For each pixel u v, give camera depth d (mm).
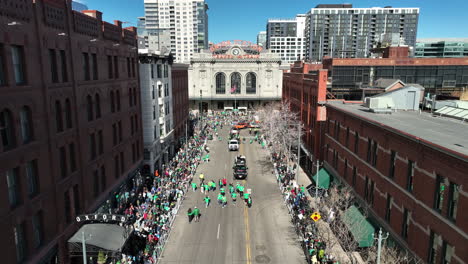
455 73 49062
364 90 42969
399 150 20047
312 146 43906
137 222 27391
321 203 30312
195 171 46094
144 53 38969
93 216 22562
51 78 19938
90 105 25547
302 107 49844
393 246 20578
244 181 42125
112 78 30125
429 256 17031
